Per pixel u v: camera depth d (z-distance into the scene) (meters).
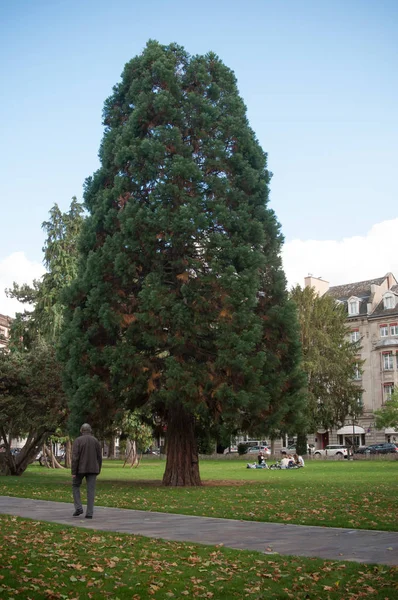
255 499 16.73
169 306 23.69
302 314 62.22
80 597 6.43
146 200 25.80
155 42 28.36
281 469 41.16
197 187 25.28
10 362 34.25
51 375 33.53
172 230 23.97
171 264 24.56
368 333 77.50
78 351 24.62
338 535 10.20
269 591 6.67
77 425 24.77
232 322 23.53
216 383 23.34
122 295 24.97
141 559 8.17
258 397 23.48
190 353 24.25
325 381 61.16
